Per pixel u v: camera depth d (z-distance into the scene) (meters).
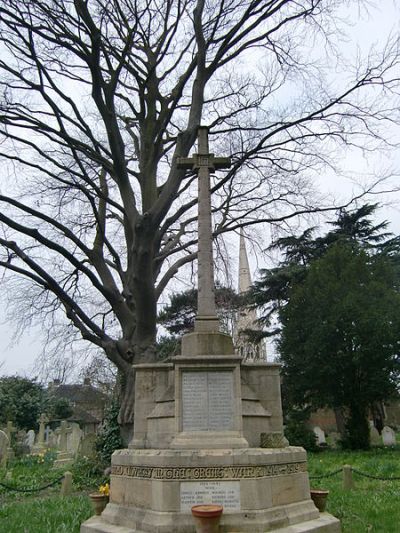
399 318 25.64
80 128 16.97
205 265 9.44
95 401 44.91
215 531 6.38
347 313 26.34
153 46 18.69
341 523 8.35
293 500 7.61
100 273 16.45
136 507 7.39
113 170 16.95
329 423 45.81
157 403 8.75
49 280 14.91
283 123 17.34
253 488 7.05
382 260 30.06
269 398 8.80
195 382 8.14
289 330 29.44
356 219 36.03
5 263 14.98
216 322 9.00
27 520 9.20
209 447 7.63
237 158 18.72
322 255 33.16
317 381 27.56
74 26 14.67
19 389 40.25
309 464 19.20
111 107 15.41
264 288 35.31
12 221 14.62
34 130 16.56
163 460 7.19
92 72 14.70
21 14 14.52
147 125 17.84
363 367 26.38
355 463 19.14
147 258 14.76
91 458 16.64
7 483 15.47
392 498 10.66
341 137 17.70
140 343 15.20
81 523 8.32
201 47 16.16
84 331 15.54
